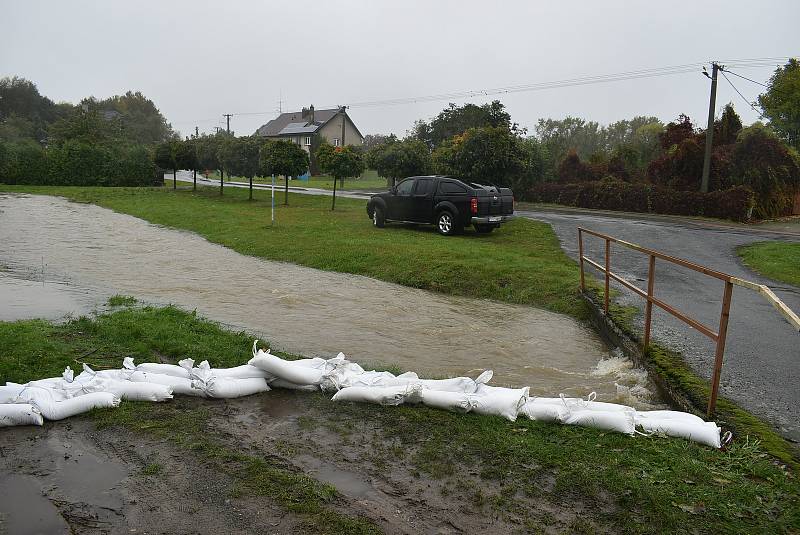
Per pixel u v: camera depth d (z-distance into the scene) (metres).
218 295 9.38
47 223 18.64
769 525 3.05
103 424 4.18
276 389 5.05
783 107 33.72
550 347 7.11
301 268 12.10
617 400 5.24
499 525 3.08
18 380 4.74
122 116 98.38
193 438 4.02
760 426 4.23
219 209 22.98
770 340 6.52
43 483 3.41
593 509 3.22
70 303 8.07
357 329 7.62
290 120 76.19
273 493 3.34
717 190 25.09
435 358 6.50
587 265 11.68
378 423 4.34
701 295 8.91
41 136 84.75
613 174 32.25
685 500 3.27
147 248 14.09
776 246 14.29
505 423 4.34
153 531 2.97
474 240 15.18
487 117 42.03
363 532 2.99
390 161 25.75
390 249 12.89
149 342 6.04
